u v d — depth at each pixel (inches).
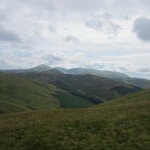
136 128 1545.3
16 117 2059.5
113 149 1311.5
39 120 1829.5
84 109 2266.2
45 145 1381.6
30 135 1508.4
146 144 1352.1
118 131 1513.3
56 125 1653.5
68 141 1413.6
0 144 1429.6
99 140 1412.4
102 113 1915.6
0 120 2010.3
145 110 1894.7
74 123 1668.3
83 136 1470.2
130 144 1355.8
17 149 1359.5
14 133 1566.2
